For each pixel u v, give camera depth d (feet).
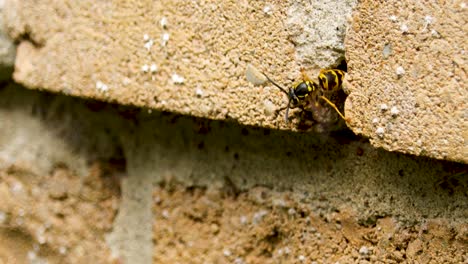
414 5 0.83
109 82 1.00
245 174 0.98
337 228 0.93
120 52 0.99
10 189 1.16
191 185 1.01
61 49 1.04
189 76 0.95
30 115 1.15
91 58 1.02
